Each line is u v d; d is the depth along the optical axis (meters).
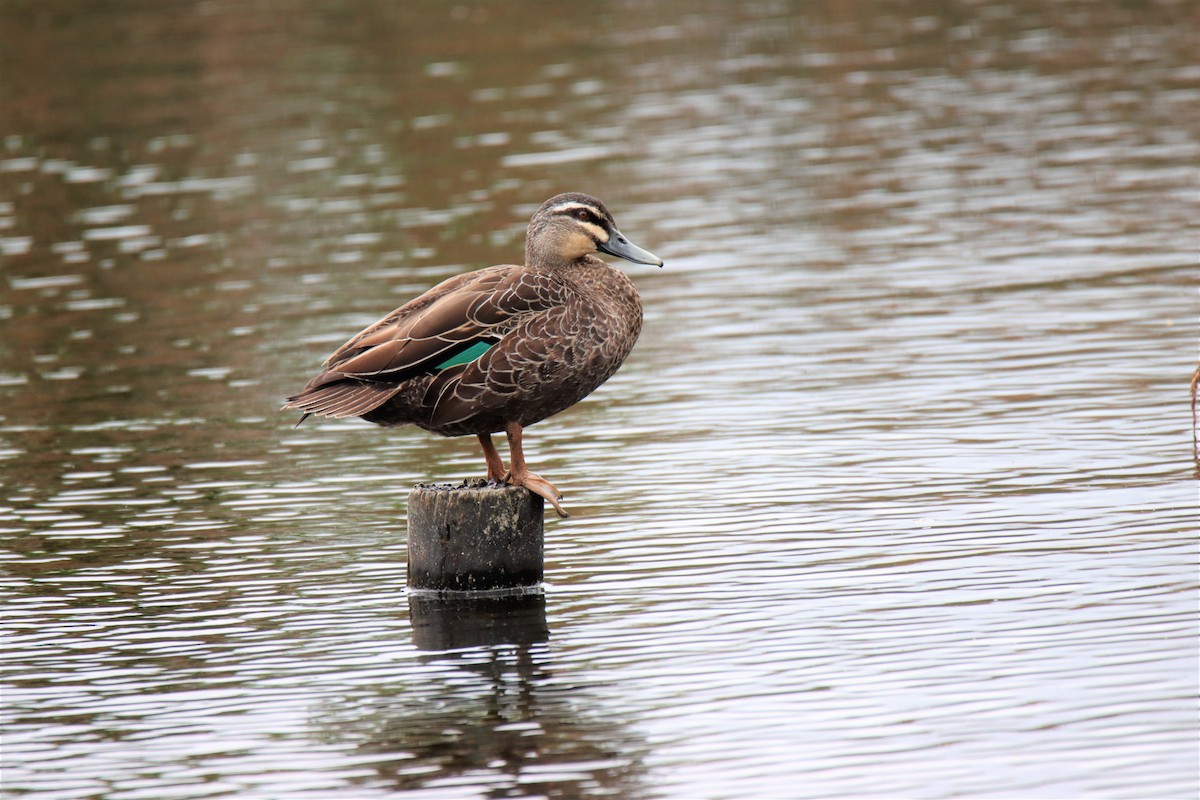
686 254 22.39
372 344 10.92
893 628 10.36
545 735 9.17
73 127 32.00
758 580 11.41
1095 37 35.78
